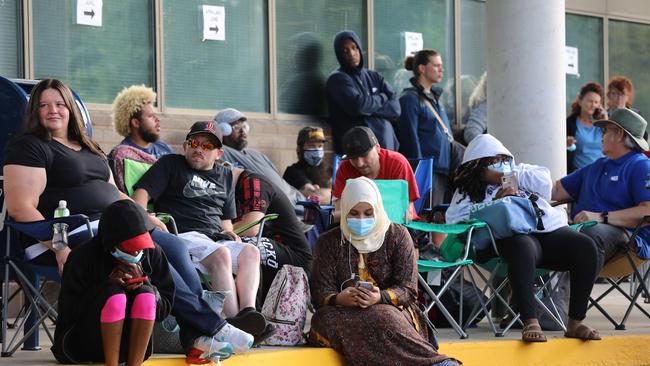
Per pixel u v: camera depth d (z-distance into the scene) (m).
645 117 26.33
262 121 20.67
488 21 18.12
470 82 23.61
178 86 19.84
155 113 17.70
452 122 23.31
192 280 11.69
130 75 19.36
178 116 19.72
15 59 18.22
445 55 23.28
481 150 14.94
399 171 15.27
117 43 19.23
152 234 11.76
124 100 16.66
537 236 14.60
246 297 12.46
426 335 12.88
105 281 10.84
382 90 20.92
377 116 20.75
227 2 20.44
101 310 10.70
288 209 14.95
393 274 12.93
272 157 20.64
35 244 12.20
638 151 16.11
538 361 14.02
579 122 22.69
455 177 15.26
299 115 21.22
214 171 13.92
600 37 25.59
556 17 17.84
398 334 12.33
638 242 15.66
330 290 12.88
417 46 22.78
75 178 12.45
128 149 15.60
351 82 20.55
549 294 15.55
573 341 14.28
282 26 21.11
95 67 18.98
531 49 17.73
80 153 12.61
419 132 21.17
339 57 20.70
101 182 12.76
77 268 10.95
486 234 14.34
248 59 20.69
